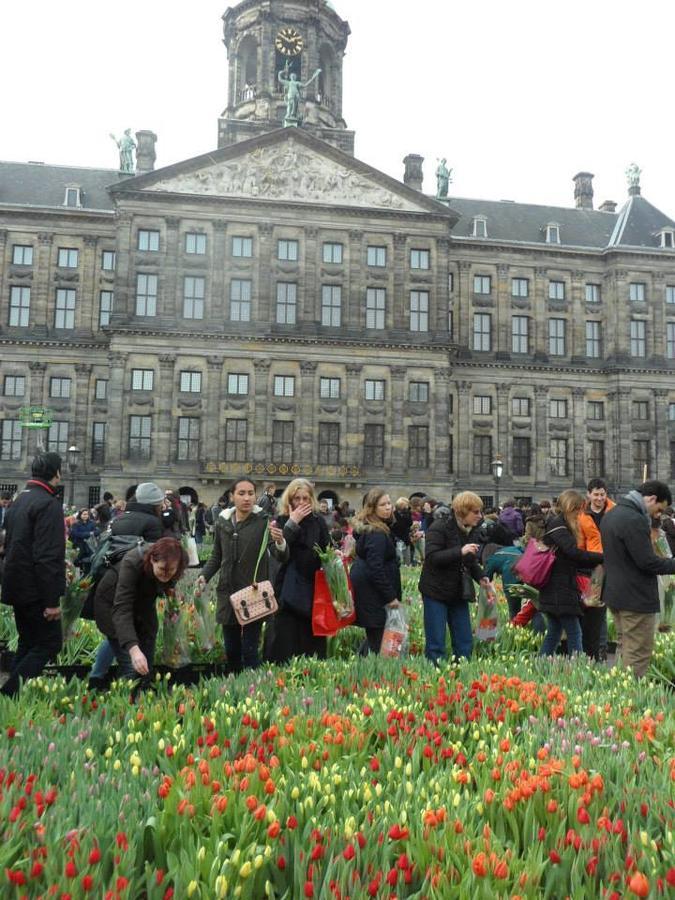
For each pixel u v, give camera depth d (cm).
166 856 492
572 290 7219
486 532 1950
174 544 898
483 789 584
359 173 6481
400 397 6334
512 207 7769
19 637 1075
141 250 6109
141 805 544
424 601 1233
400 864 462
